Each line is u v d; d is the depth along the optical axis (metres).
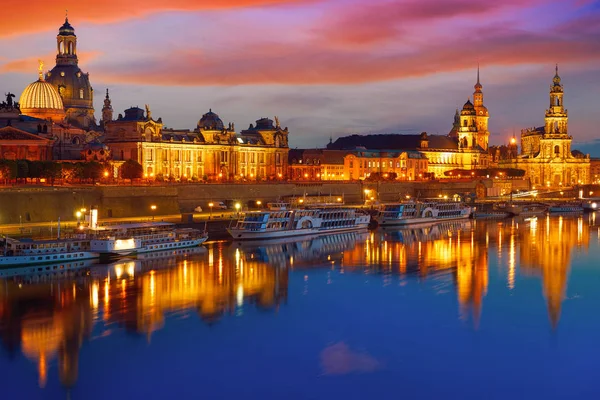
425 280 114.94
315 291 106.31
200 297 101.69
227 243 158.38
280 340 82.88
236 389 69.62
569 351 79.81
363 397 68.25
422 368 74.75
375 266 128.12
